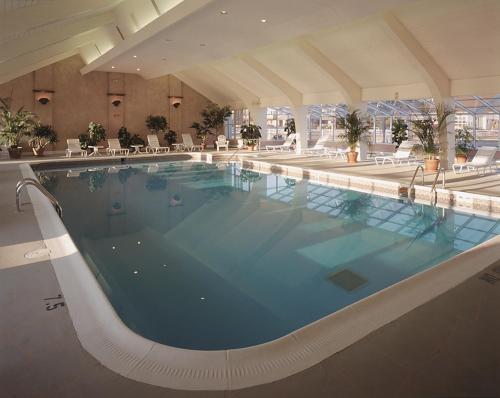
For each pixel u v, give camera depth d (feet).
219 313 13.65
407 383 7.71
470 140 45.62
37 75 63.36
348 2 26.27
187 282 16.28
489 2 28.32
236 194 34.60
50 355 8.50
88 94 67.77
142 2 36.55
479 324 9.90
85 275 12.77
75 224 25.18
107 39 52.34
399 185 32.01
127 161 56.54
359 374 7.97
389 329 9.68
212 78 68.08
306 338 9.22
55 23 35.32
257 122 69.56
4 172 40.11
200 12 28.12
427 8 31.45
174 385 7.57
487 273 13.11
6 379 7.73
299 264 18.17
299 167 43.21
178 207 29.91
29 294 11.47
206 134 73.72
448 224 23.94
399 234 22.33
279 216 26.84
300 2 26.20
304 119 60.34
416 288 12.03
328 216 26.58
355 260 18.53
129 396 7.28
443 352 8.73
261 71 55.93
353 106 48.88
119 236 22.65
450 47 35.50
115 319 9.87
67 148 61.46
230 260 18.75
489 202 26.32
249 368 8.09
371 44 39.24
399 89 45.27
